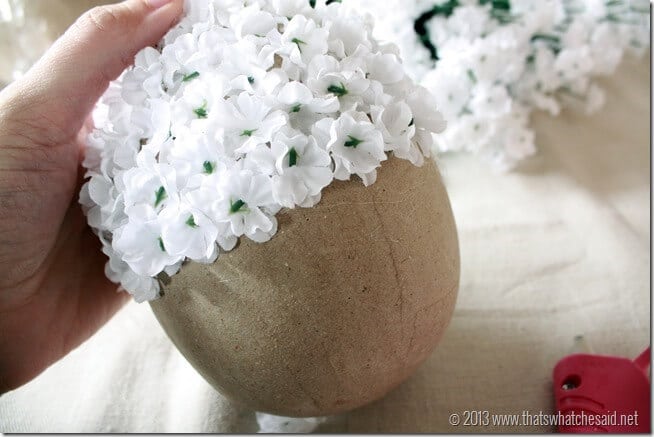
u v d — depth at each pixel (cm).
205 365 32
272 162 28
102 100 34
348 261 29
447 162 51
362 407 38
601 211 47
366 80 29
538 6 46
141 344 42
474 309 42
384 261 29
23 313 38
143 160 29
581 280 43
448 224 32
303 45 30
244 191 28
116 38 33
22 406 40
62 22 45
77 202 38
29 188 34
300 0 31
